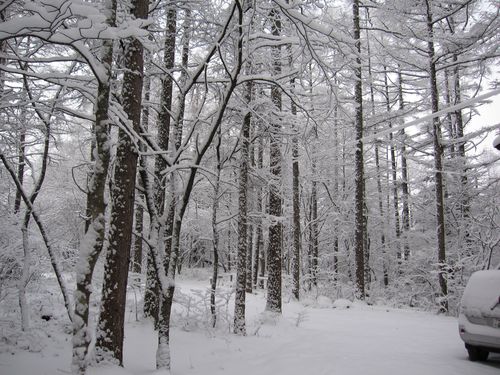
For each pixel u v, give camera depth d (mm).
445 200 20109
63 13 3455
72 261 8875
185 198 5742
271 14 7891
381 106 23953
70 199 15859
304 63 7508
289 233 24891
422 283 20641
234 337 7926
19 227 7492
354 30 16547
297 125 9945
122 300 5242
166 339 5219
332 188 24797
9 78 6898
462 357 6488
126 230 5375
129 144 5520
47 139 7137
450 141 18406
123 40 6066
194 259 36156
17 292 6926
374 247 27453
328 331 9125
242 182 9078
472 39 15789
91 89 5484
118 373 4676
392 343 7633
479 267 15383
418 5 15938
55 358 5477
